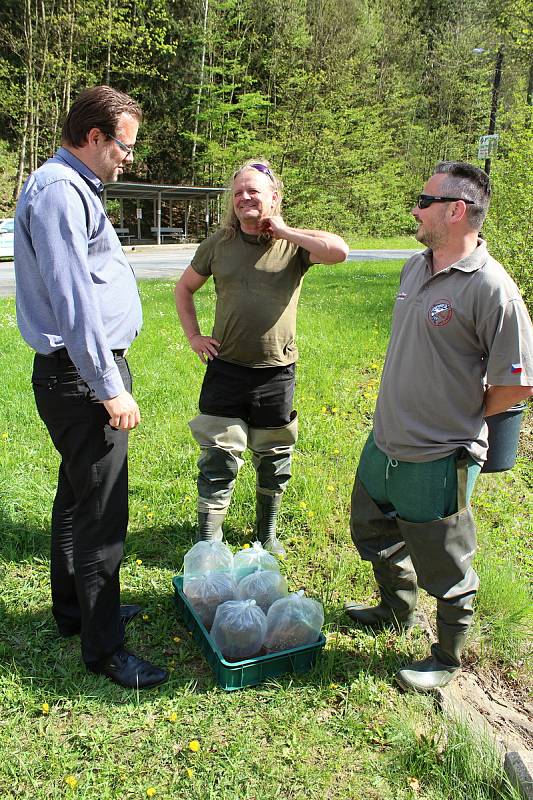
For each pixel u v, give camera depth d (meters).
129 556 3.25
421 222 2.25
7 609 2.80
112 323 2.25
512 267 7.95
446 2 46.16
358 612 2.87
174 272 17.72
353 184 35.69
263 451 3.23
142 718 2.26
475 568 3.22
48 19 26.45
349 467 4.44
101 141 2.09
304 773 2.06
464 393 2.26
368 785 2.04
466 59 41.97
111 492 2.28
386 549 2.65
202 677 2.48
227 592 2.69
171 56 33.69
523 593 3.07
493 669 2.73
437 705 2.40
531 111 10.51
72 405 2.16
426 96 43.56
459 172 2.16
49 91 27.34
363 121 36.88
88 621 2.36
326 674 2.46
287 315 2.97
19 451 4.29
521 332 2.12
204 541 2.96
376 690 2.44
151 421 5.05
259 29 35.81
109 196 32.00
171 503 3.80
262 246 2.89
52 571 2.60
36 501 3.66
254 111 34.28
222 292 2.95
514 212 8.53
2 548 3.24
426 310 2.24
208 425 3.07
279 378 3.06
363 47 38.78
